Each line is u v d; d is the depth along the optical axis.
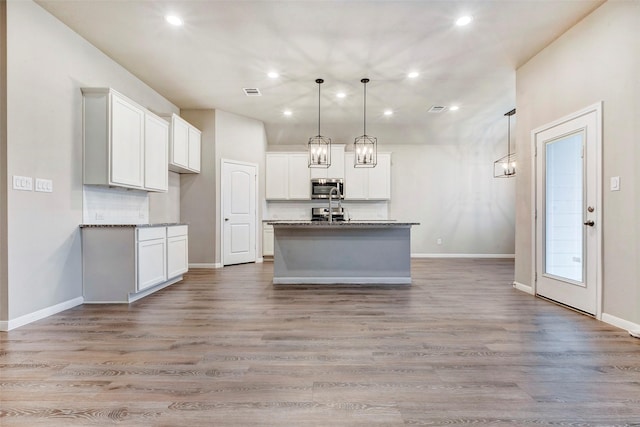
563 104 3.34
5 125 2.62
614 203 2.75
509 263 6.46
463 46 3.62
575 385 1.80
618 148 2.71
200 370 1.97
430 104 5.56
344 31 3.35
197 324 2.80
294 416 1.53
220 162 5.90
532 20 3.12
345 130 7.03
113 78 3.96
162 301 3.56
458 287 4.29
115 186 3.67
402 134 7.16
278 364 2.05
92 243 3.46
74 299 3.35
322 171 7.11
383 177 7.19
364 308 3.30
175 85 4.75
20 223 2.74
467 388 1.77
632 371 1.96
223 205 5.95
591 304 3.00
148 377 1.88
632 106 2.58
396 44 3.58
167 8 2.97
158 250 3.95
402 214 7.43
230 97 5.25
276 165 7.06
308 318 2.97
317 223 4.38
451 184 7.45
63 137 3.18
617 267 2.73
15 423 1.47
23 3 2.76
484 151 7.45
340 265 4.55
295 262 4.53
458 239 7.43
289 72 4.30
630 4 2.59
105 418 1.51
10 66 2.65
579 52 3.12
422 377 1.89
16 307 2.71
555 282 3.49
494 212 7.44
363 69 4.20
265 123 6.73
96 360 2.10
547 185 3.61
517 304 3.43
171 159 4.79
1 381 1.83
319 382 1.84
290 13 3.05
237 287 4.27
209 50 3.73
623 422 1.49
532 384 1.81
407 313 3.12
